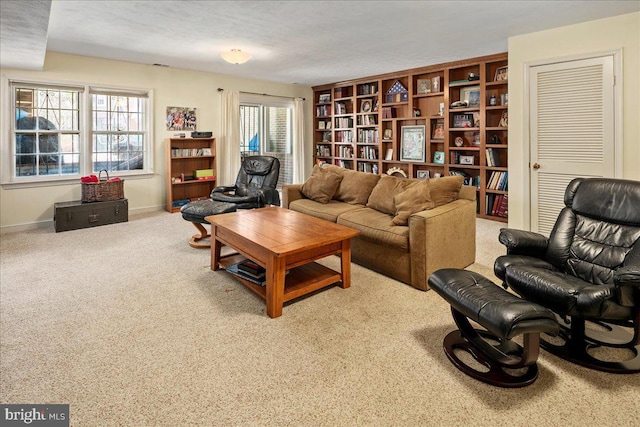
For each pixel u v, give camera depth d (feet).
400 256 10.12
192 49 15.83
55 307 8.64
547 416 5.23
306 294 9.42
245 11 11.37
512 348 6.67
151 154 19.70
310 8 11.12
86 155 17.71
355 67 19.88
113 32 13.35
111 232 15.67
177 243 14.07
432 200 10.70
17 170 16.14
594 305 5.85
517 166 14.52
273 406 5.46
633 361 6.32
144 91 19.13
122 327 7.75
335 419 5.20
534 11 11.48
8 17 8.98
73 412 5.31
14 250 13.10
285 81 24.36
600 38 12.23
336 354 6.78
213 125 21.85
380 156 22.98
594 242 7.80
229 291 9.64
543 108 13.69
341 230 9.84
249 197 15.21
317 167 15.40
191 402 5.54
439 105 20.34
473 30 13.35
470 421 5.14
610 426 5.03
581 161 12.98
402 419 5.19
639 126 11.80
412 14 11.67
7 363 6.44
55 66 16.33
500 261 7.82
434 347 7.00
